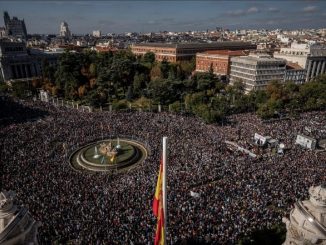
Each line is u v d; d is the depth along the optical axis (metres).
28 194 58.94
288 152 87.50
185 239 45.66
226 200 57.25
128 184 64.88
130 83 190.50
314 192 18.95
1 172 69.62
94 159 87.62
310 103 142.50
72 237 46.94
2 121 115.62
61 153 86.38
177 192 60.38
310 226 18.19
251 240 44.62
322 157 81.75
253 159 79.69
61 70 182.75
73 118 117.25
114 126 108.25
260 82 194.62
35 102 150.25
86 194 59.81
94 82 178.88
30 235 17.77
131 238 45.72
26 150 84.81
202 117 120.62
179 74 189.62
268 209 54.44
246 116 132.75
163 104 152.12
